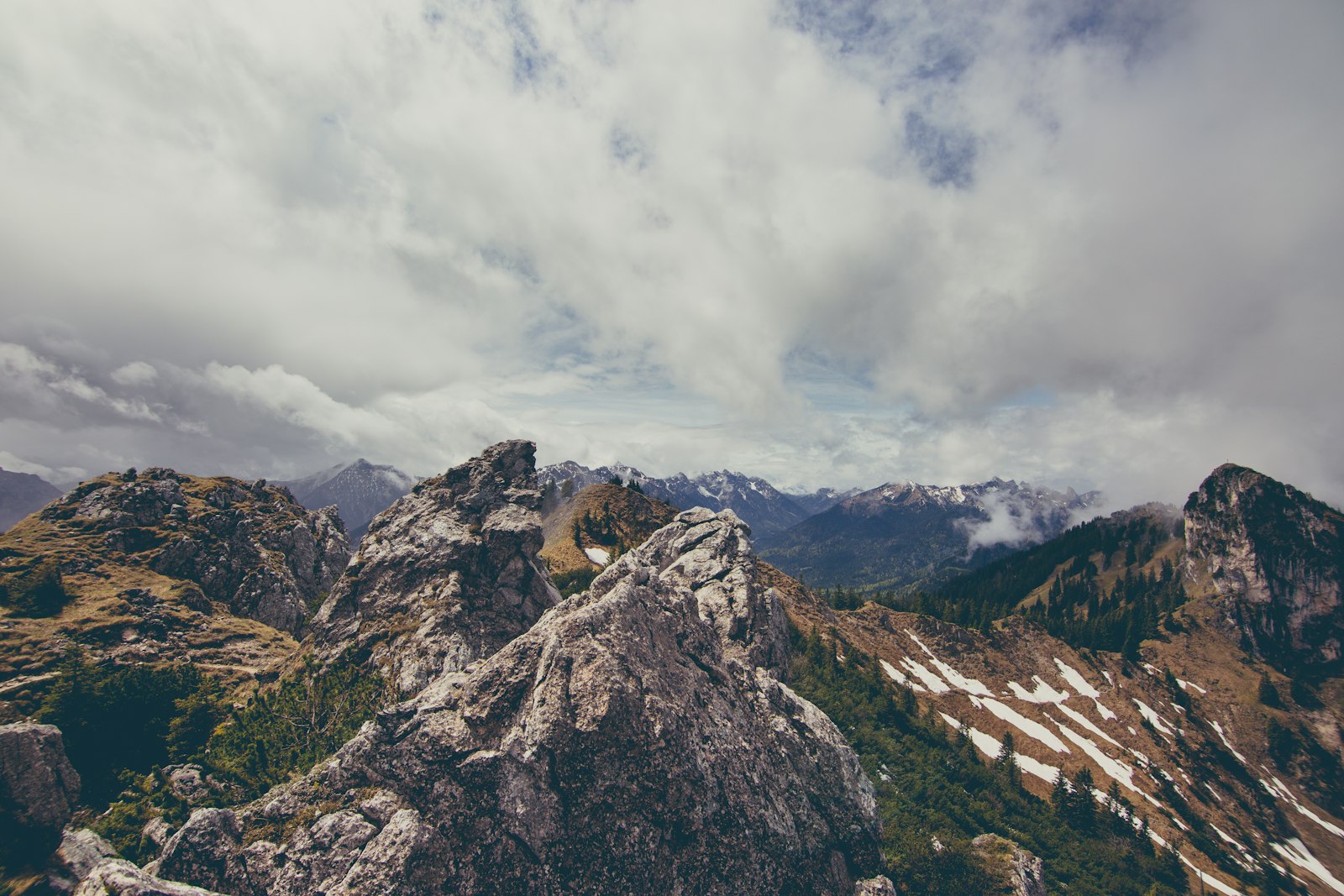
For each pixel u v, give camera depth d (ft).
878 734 408.87
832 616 625.41
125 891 130.11
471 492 400.26
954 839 271.69
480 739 186.60
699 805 192.03
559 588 542.16
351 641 324.19
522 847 170.81
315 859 159.43
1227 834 447.83
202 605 416.26
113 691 252.42
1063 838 370.53
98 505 465.88
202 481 577.84
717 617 401.29
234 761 220.43
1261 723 596.70
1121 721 556.51
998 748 492.54
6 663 292.61
